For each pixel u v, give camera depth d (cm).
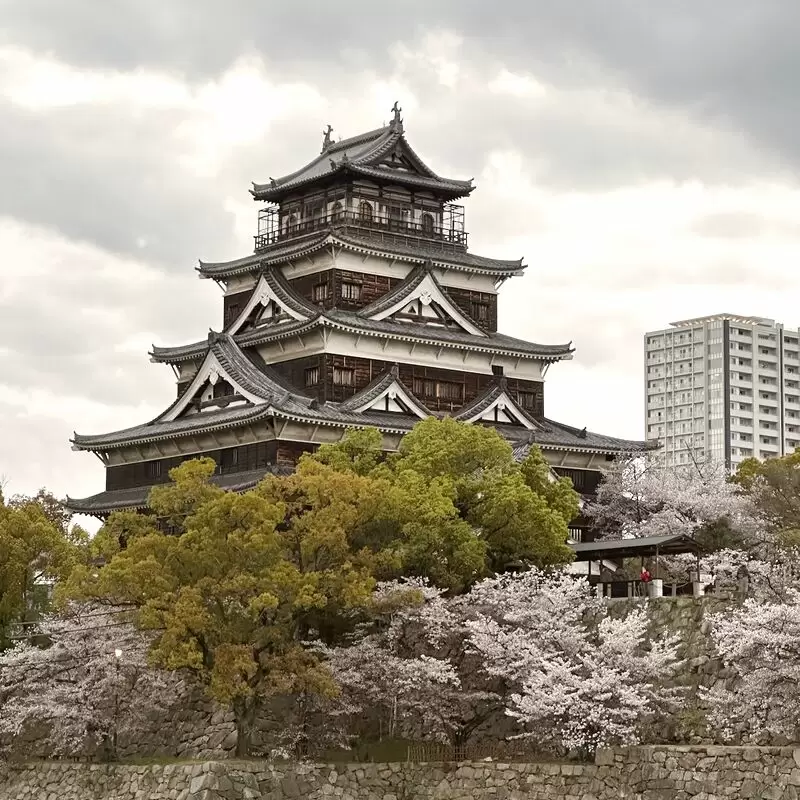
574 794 6078
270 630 6544
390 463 8106
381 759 6750
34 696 7181
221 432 9381
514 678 6544
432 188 10650
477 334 10212
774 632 5806
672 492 8812
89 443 10138
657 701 6359
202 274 10806
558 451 9825
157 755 7369
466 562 7175
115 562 6688
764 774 5575
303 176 10925
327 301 10012
